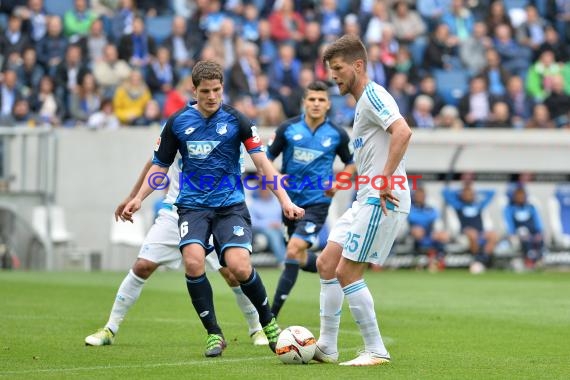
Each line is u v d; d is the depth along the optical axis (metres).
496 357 24.52
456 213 65.62
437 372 21.70
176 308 36.91
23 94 65.69
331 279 23.50
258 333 27.16
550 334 29.86
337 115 66.50
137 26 69.31
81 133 63.16
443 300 41.97
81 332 29.30
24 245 61.56
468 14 79.44
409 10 80.62
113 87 67.44
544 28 80.06
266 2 77.00
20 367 22.34
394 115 21.98
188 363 23.02
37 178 61.72
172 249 27.36
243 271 23.77
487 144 64.81
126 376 20.89
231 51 69.56
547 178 67.38
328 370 21.86
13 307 36.78
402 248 64.25
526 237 65.31
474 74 75.06
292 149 33.91
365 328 22.94
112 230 62.94
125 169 63.41
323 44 72.69
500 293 45.91
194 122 24.39
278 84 68.81
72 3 74.56
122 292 26.95
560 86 73.25
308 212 33.56
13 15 69.56
